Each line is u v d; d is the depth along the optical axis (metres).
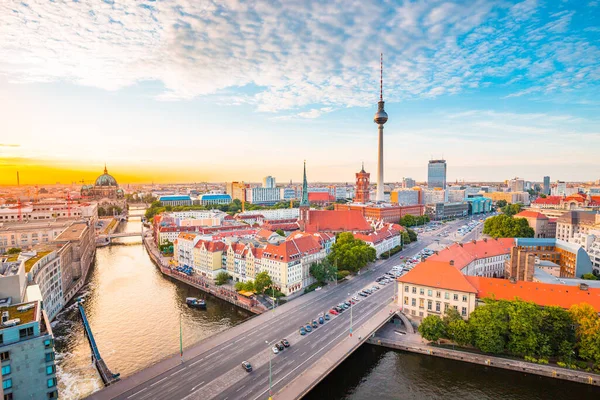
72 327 130.00
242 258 175.75
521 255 135.12
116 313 141.88
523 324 97.75
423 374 98.19
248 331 114.06
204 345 104.25
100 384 94.81
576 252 167.12
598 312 102.06
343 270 182.38
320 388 92.00
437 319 107.88
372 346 112.38
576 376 91.94
